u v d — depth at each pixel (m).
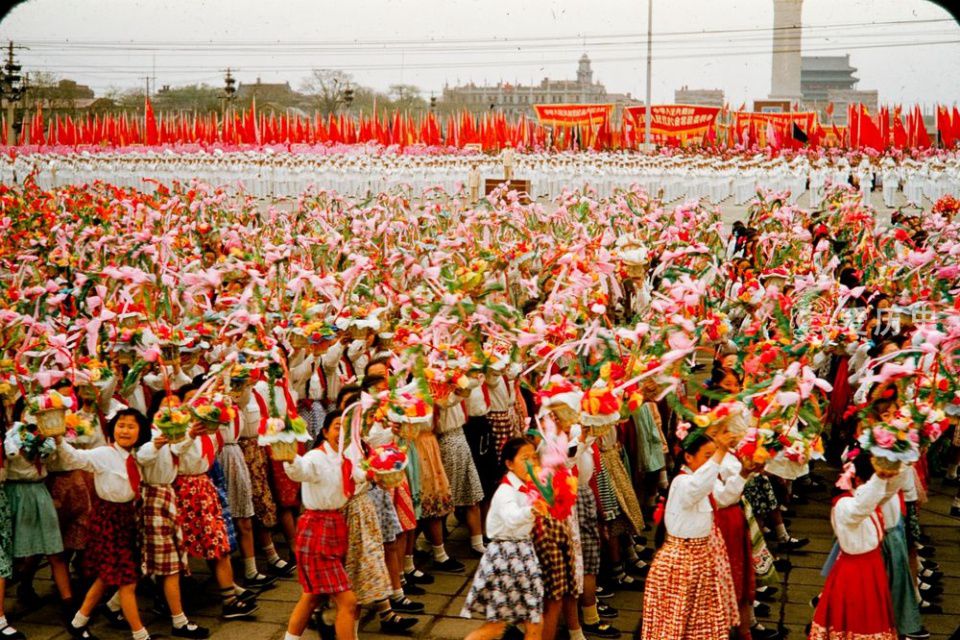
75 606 6.99
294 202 30.72
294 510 9.02
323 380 8.29
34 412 6.22
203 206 18.11
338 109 91.81
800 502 9.42
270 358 6.07
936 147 39.75
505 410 8.05
